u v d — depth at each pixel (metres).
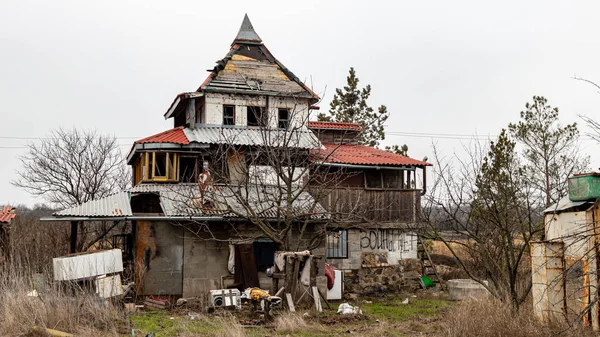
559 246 13.11
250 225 21.09
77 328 13.85
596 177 12.67
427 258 27.33
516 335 12.45
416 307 20.56
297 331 15.09
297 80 26.97
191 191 20.73
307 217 20.11
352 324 16.53
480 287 21.45
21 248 22.56
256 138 24.27
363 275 25.16
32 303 14.26
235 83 26.03
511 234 15.20
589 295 11.48
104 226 28.78
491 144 22.44
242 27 27.52
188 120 25.75
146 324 15.53
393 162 25.70
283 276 17.91
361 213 23.38
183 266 20.28
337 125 29.78
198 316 16.88
